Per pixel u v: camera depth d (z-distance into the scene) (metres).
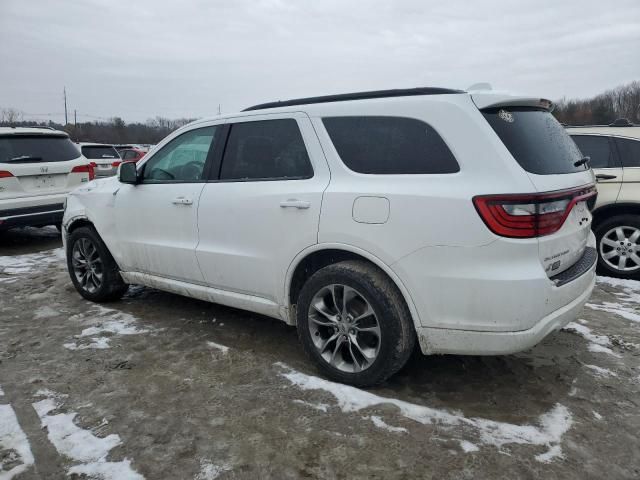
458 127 2.68
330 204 2.97
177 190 3.87
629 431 2.66
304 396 2.99
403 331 2.84
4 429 2.72
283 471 2.37
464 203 2.55
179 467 2.40
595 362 3.42
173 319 4.28
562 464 2.40
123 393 3.07
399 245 2.73
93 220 4.54
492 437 2.60
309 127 3.20
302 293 3.17
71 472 2.38
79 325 4.18
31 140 7.23
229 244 3.55
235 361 3.47
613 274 5.31
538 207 2.53
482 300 2.57
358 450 2.51
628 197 5.17
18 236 8.51
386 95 3.04
